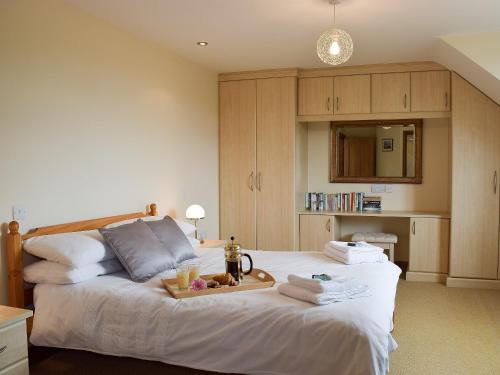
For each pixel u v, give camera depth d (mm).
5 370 2150
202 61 4945
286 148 5363
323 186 5953
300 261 3418
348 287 2467
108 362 2797
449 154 5434
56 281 2705
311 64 5117
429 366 2994
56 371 2770
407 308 4188
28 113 2893
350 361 2080
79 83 3316
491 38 3936
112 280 2830
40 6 2971
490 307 4195
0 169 2713
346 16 3510
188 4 3248
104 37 3578
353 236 5426
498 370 2932
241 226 5578
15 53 2795
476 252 4836
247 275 3057
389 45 4336
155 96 4266
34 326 2697
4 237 2762
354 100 5258
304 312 2254
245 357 2283
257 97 5445
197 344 2359
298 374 2182
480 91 4742
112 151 3674
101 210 3549
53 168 3090
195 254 3574
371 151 5734
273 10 3389
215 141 5543
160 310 2457
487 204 4781
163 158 4402
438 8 3328
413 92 5074
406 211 5570
